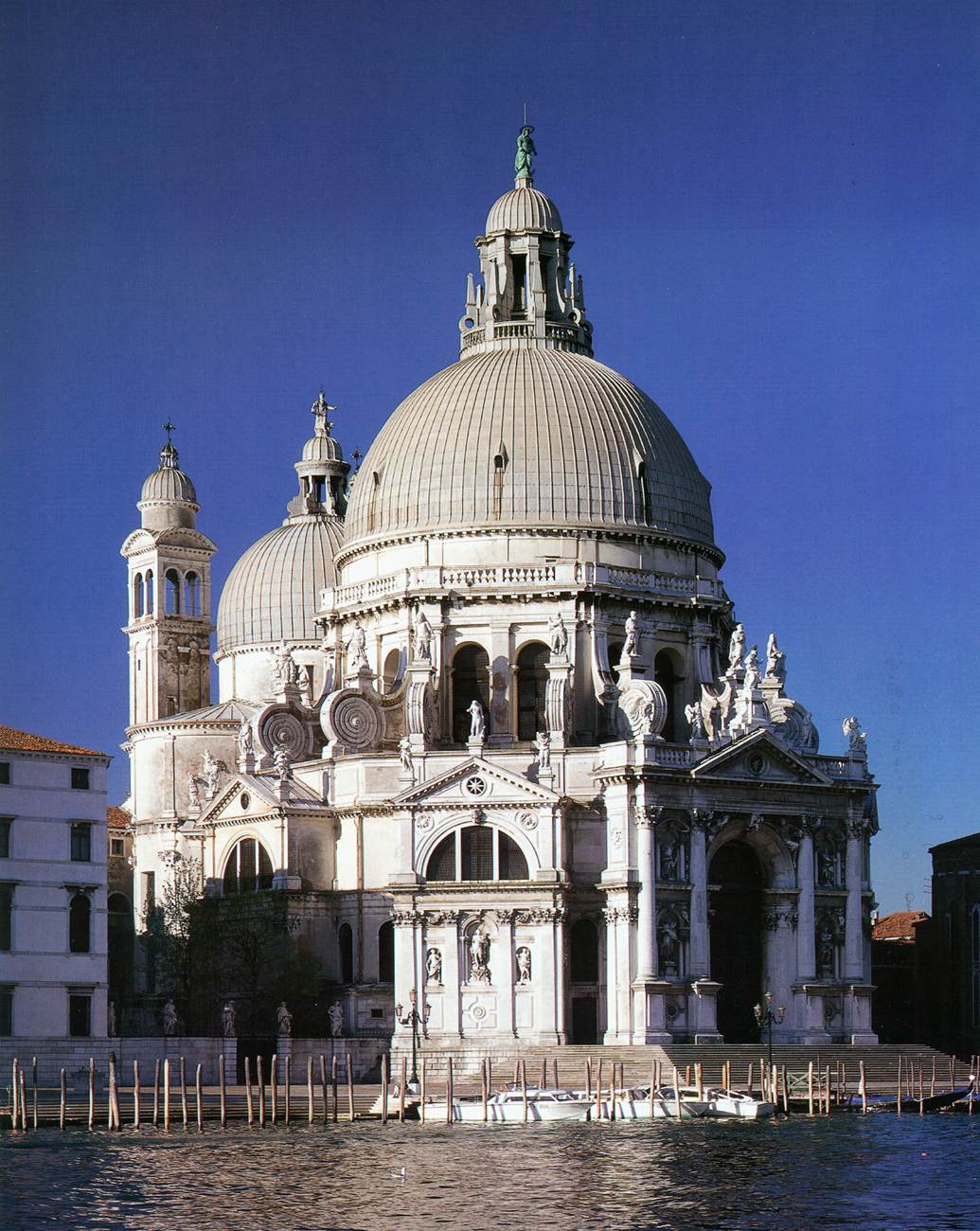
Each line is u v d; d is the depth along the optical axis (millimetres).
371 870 150500
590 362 164625
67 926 136875
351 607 160750
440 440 158250
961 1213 93000
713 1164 106000
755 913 150000
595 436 157875
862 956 151125
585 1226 90500
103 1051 135125
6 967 134375
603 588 153500
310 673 176875
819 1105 130125
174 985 155625
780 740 148250
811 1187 98812
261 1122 121438
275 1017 148500
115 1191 98250
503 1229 89875
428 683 150000
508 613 154250
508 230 167375
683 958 143375
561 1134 117938
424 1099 125938
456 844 144625
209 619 185625
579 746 147875
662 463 160000
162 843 170125
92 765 138875
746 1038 148500
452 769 144625
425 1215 92750
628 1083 135500
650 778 142000
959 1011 171000
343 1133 119562
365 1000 148500
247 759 157375
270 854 152750
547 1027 142125
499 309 166500
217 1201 95938
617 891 141875
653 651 156125
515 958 143125
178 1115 125562
